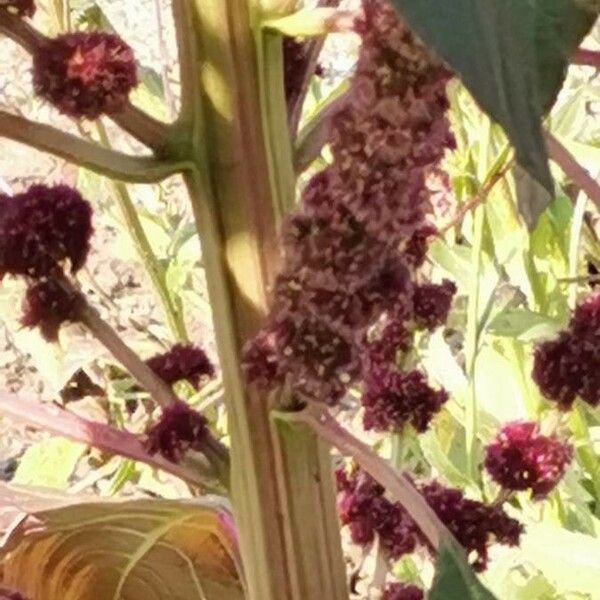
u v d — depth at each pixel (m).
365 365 0.30
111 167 0.29
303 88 0.33
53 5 0.46
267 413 0.31
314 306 0.27
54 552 0.39
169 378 0.36
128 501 0.36
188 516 0.38
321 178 0.27
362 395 0.40
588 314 0.34
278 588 0.33
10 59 0.56
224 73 0.30
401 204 0.26
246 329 0.31
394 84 0.25
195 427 0.33
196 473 0.33
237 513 0.33
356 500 0.38
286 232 0.27
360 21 0.25
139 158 0.30
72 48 0.27
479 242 0.67
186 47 0.30
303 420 0.31
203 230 0.31
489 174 0.49
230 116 0.30
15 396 0.33
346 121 0.26
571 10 0.16
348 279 0.27
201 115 0.30
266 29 0.30
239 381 0.31
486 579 0.64
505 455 0.36
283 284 0.28
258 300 0.31
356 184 0.26
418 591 0.38
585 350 0.34
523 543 0.62
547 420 0.36
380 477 0.29
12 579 0.39
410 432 0.49
